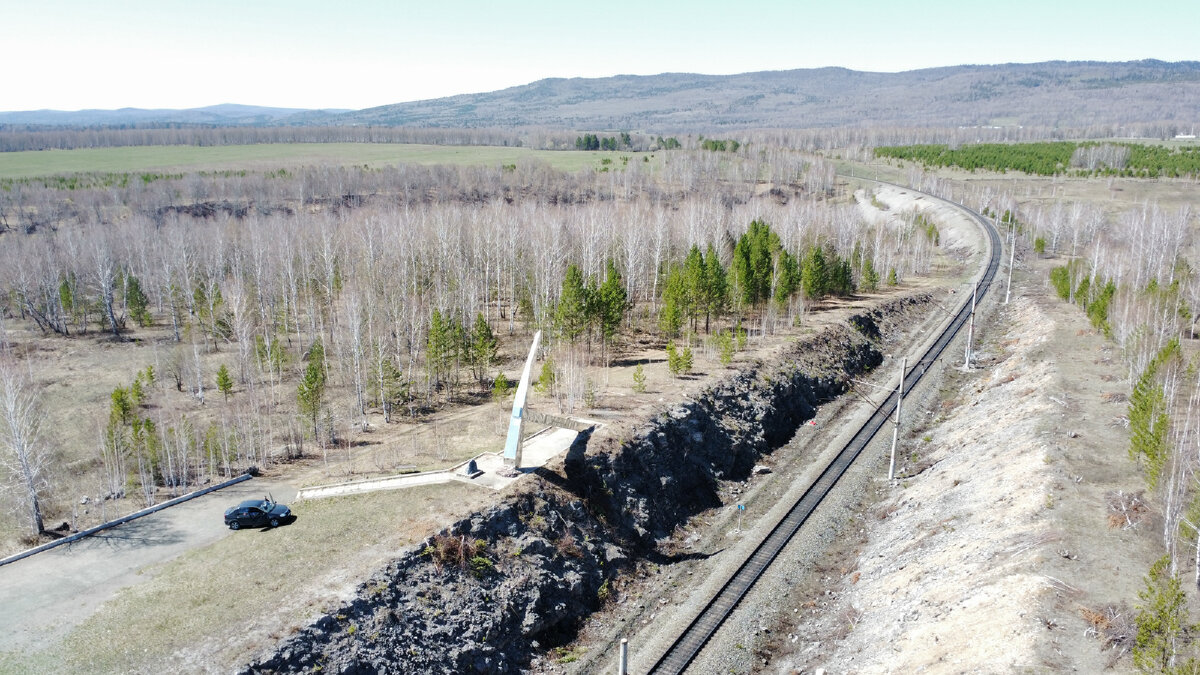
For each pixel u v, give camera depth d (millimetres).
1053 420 55000
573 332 75312
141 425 58281
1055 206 154250
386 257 103562
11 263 98562
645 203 150750
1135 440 45125
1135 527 39750
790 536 50906
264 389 76375
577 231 114812
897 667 34344
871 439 66000
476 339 80500
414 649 36812
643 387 65375
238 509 45562
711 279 85188
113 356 87125
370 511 45969
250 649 33844
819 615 43188
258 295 93812
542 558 44000
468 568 41406
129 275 103625
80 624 35938
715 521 54938
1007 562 38812
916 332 97688
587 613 44250
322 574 39281
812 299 99125
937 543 44812
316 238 108938
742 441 63281
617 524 50250
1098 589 35000
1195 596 34094
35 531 46281
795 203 142875
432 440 59094
